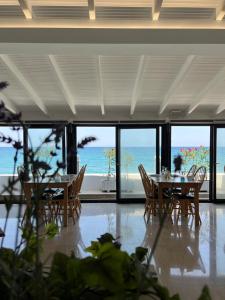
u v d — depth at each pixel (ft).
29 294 3.20
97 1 10.47
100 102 23.07
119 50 11.80
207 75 18.30
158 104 24.80
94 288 3.44
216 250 14.49
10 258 3.55
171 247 14.88
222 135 27.07
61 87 18.97
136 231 17.58
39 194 3.20
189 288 10.71
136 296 3.10
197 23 11.25
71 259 3.65
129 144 27.58
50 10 10.83
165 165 27.25
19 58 15.58
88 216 21.45
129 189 27.53
